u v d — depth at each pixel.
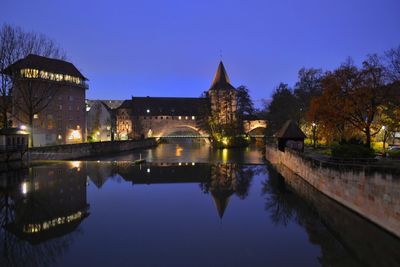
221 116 98.06
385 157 31.44
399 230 14.89
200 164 48.19
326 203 22.91
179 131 129.75
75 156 59.19
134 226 18.73
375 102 37.34
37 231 17.73
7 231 17.69
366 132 38.00
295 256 14.48
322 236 17.05
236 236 17.16
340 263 13.73
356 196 19.55
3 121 48.09
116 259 14.17
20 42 49.25
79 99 73.12
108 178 34.81
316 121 48.84
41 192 27.23
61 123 67.94
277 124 72.75
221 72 115.62
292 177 35.56
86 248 15.38
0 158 37.25
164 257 14.39
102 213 21.28
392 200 15.48
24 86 52.03
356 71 41.72
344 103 38.50
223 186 30.77
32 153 46.34
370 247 15.35
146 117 122.12
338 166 22.50
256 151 77.75
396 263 13.70
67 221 19.59
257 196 26.42
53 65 66.88
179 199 25.44
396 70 38.25
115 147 76.56
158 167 44.22
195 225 18.91
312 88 63.19
